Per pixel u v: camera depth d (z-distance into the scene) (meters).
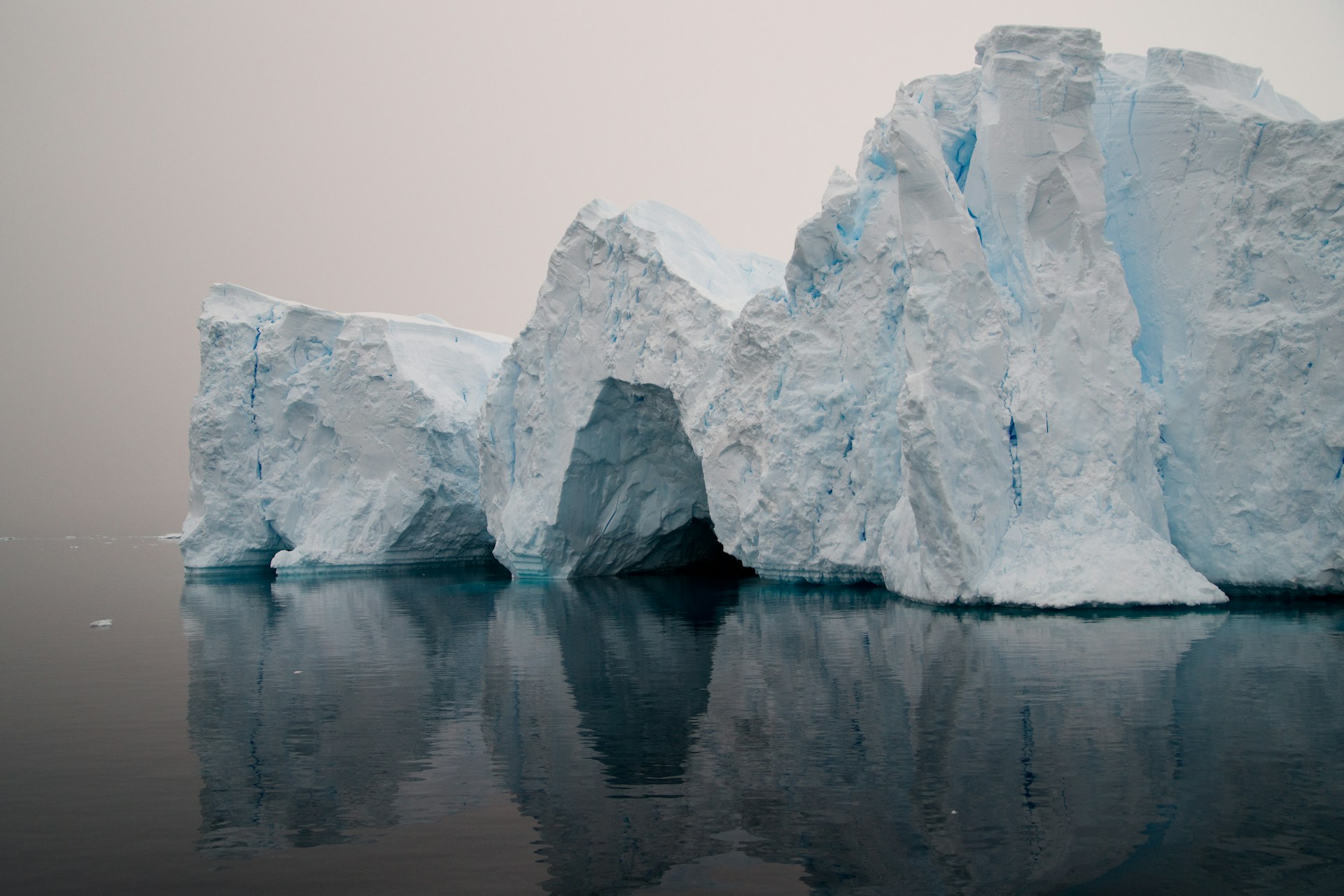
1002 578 20.11
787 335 27.25
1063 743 9.61
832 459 26.16
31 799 9.00
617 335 32.56
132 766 10.04
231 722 11.95
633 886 6.77
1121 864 6.76
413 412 39.69
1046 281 21.86
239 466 42.03
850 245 26.64
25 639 20.34
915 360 21.34
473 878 7.00
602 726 11.18
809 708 11.64
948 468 20.41
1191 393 21.69
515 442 36.38
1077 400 21.14
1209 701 11.15
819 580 27.14
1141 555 19.69
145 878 7.16
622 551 35.41
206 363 42.59
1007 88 22.86
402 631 20.36
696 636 18.27
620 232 32.91
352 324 41.25
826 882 6.70
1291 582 19.92
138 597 30.66
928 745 9.75
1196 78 23.52
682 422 30.14
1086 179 22.27
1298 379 20.34
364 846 7.69
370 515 39.75
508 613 23.36
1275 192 21.20
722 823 7.88
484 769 9.62
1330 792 8.05
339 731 11.38
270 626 22.08
